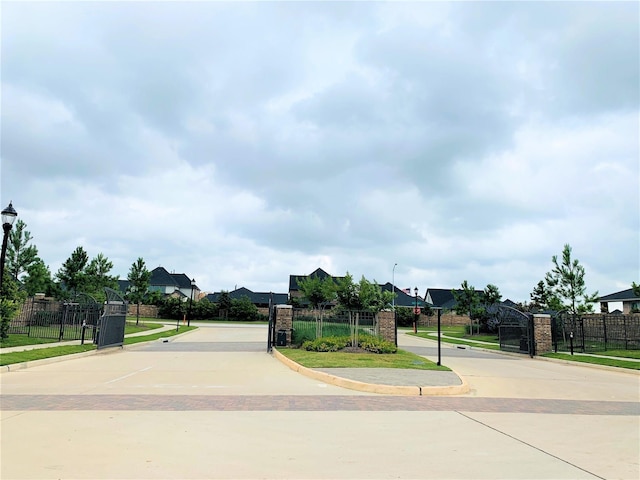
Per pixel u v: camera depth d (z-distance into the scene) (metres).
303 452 6.21
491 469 5.69
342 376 12.86
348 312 22.56
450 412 9.23
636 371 18.16
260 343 27.53
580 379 16.00
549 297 35.50
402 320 63.31
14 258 33.97
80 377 13.41
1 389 11.07
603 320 28.05
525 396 11.77
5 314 20.41
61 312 28.48
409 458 6.06
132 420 7.84
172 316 60.62
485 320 41.62
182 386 11.81
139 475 5.19
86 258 38.25
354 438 7.00
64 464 5.50
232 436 6.94
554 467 5.82
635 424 8.59
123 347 23.88
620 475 5.55
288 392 11.13
